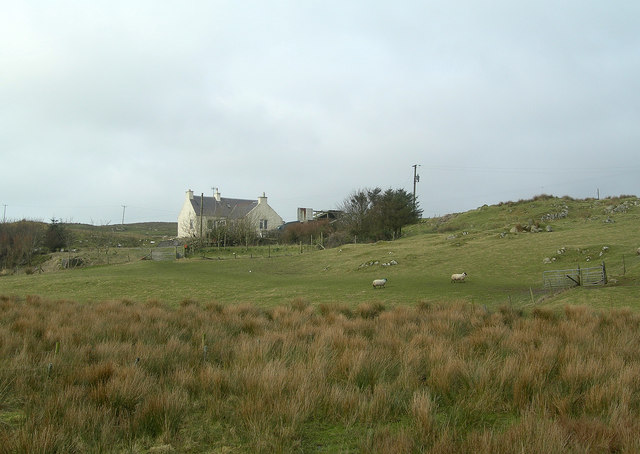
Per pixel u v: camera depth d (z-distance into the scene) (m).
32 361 7.14
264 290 25.39
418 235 52.84
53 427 4.42
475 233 43.53
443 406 5.48
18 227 56.62
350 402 5.24
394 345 8.23
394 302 19.42
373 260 35.12
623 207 50.50
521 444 3.79
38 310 13.64
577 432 4.21
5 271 45.66
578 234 35.72
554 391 5.50
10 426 4.75
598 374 5.82
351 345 8.02
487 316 12.40
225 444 4.58
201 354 7.88
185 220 73.75
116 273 34.44
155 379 6.15
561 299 17.16
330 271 35.12
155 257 46.66
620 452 3.97
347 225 59.78
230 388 5.93
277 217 76.25
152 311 13.36
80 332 9.59
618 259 26.05
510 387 5.76
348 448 4.40
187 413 5.27
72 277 32.16
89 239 70.19
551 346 7.36
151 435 4.76
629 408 4.86
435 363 6.75
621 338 8.32
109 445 4.35
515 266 29.39
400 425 4.87
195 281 29.59
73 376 6.12
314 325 11.43
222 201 77.62
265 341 8.20
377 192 61.16
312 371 6.21
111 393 5.38
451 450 3.94
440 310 13.78
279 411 4.95
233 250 51.66
